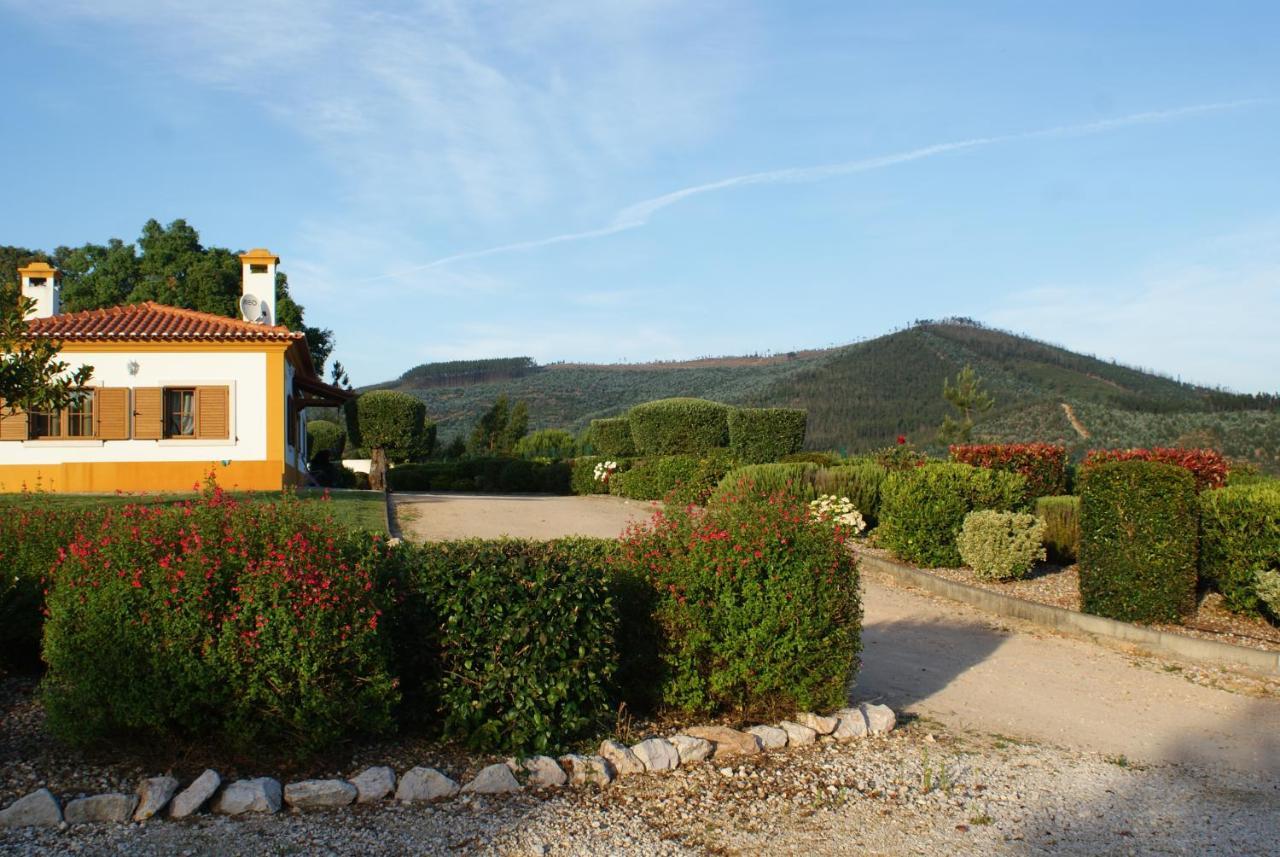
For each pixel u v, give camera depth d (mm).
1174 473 9711
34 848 4020
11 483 19500
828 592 6129
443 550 5750
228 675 4738
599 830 4488
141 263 33594
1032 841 4598
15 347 12883
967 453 15805
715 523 6383
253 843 4141
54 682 4938
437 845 4223
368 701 5008
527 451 40406
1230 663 8609
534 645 5293
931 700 7336
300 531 5270
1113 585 9844
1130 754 6156
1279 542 9461
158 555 4961
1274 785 5594
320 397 25766
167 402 20016
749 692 6223
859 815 4848
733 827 4621
